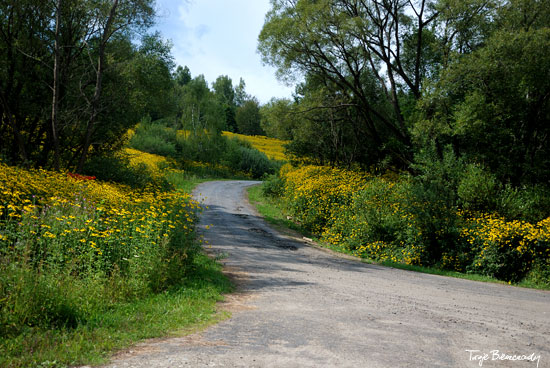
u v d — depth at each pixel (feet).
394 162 100.37
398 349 15.33
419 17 76.59
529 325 20.94
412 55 90.38
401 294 29.04
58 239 21.24
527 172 64.34
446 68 63.77
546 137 69.21
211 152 191.11
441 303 26.35
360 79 97.60
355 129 100.99
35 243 21.07
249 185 145.69
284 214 82.74
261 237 58.59
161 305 20.31
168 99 75.61
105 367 11.79
